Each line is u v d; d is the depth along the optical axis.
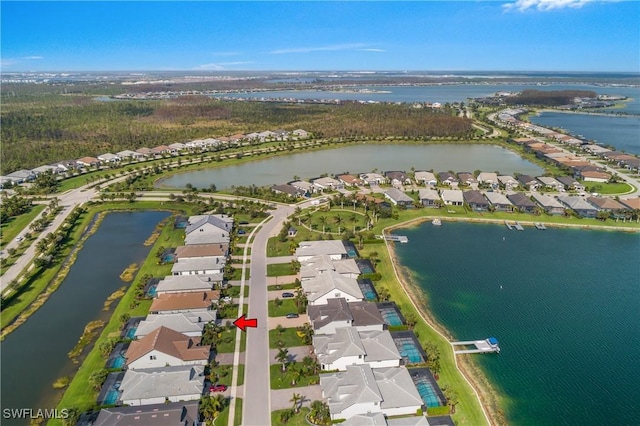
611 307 100.25
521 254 127.31
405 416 68.25
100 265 120.44
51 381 76.81
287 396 72.00
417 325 92.50
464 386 75.56
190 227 133.00
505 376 78.62
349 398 67.56
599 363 82.12
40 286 109.06
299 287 105.00
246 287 106.00
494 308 99.56
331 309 89.62
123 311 97.00
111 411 64.75
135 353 77.56
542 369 80.44
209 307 95.56
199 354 78.56
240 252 124.94
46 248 127.94
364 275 111.19
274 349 83.56
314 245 121.06
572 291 106.94
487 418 69.00
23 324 94.00
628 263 121.62
